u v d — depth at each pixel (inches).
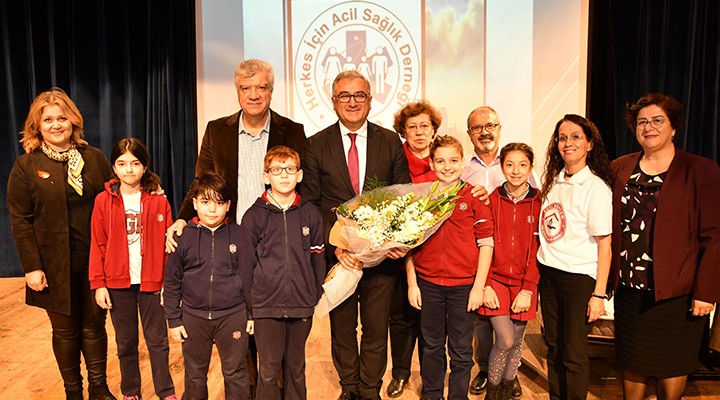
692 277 79.4
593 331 113.1
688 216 78.6
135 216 94.0
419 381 112.8
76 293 97.0
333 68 172.9
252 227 88.0
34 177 92.8
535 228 90.7
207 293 87.0
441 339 95.2
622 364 86.5
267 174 87.9
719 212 77.0
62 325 96.7
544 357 120.5
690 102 177.0
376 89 172.4
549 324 89.0
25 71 196.1
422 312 94.8
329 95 173.6
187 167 194.2
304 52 173.0
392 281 94.0
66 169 94.6
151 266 93.8
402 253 87.0
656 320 81.7
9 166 199.8
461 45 169.2
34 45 193.9
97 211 92.9
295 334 89.9
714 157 178.4
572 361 85.0
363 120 95.1
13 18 193.3
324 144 95.0
